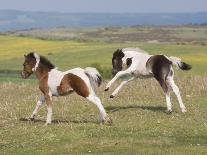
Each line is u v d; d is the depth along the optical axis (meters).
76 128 17.72
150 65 20.14
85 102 23.67
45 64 18.44
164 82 20.03
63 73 18.03
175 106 22.42
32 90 30.50
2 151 15.27
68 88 17.88
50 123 18.44
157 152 14.33
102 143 15.62
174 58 20.19
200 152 14.31
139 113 20.59
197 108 21.78
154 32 179.88
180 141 16.00
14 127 18.44
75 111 21.62
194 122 18.80
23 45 102.38
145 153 14.26
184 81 31.19
